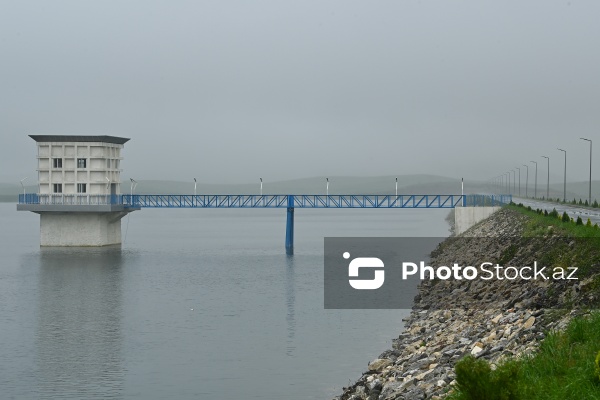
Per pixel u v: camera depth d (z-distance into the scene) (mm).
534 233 82688
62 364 61719
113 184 163375
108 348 67188
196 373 57969
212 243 190500
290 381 54719
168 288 104438
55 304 92188
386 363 51281
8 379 57312
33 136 156500
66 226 161625
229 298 94438
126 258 145125
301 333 71062
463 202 157000
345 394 46531
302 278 112625
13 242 197875
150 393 53125
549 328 38375
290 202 161750
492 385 23359
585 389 26609
